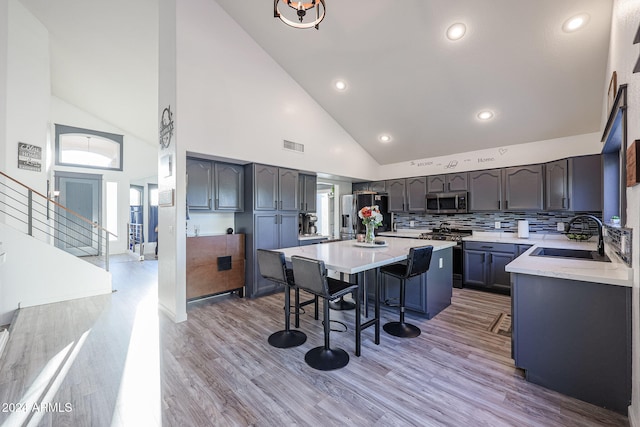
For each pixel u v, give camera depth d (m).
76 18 4.19
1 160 3.92
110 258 7.03
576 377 1.81
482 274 4.17
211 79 3.38
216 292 3.75
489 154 4.52
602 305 1.72
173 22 3.16
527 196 4.05
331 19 3.19
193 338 2.71
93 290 4.05
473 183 4.58
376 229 5.67
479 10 2.70
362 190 5.99
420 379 2.04
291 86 4.30
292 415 1.69
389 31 3.12
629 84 1.74
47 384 1.99
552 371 1.90
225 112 3.51
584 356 1.78
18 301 3.52
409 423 1.62
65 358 2.34
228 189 3.87
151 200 8.53
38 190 4.37
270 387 1.96
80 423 1.62
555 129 3.79
